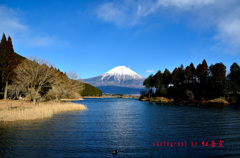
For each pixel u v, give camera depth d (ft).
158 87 324.80
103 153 41.75
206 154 41.88
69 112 122.21
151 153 42.06
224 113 120.88
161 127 72.13
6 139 51.80
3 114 80.74
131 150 43.98
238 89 221.05
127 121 86.89
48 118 91.25
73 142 49.85
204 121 87.04
